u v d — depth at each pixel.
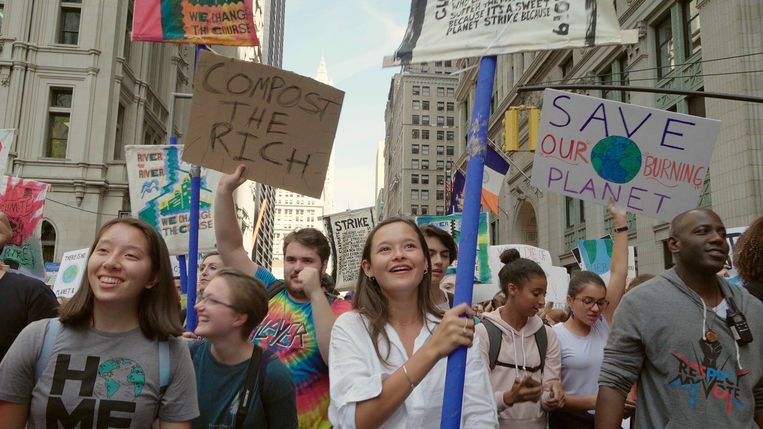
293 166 3.51
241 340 2.85
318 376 3.21
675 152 3.86
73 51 25.94
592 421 3.77
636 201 3.92
